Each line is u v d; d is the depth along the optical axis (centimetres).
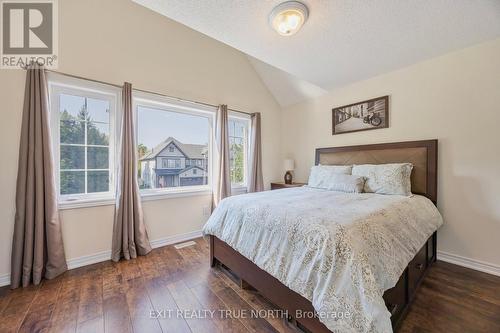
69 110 212
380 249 118
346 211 148
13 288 172
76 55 207
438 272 201
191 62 290
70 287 175
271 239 144
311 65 250
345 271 104
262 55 227
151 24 256
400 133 259
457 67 217
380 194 223
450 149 222
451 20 172
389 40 199
